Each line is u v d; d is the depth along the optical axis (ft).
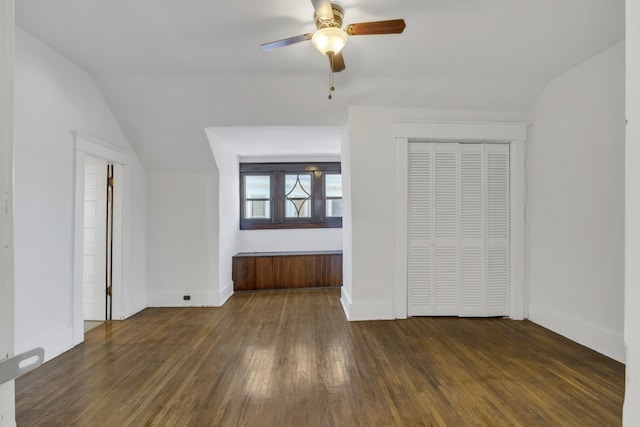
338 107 11.32
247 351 8.89
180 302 13.42
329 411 6.20
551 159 10.49
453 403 6.44
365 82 10.39
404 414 6.11
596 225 8.88
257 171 18.49
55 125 8.61
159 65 9.40
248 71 9.80
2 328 1.87
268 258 16.38
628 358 1.42
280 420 5.95
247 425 5.82
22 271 7.63
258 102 11.00
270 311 12.66
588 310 9.13
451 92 10.82
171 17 7.19
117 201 11.75
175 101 10.85
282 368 7.89
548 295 10.61
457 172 11.68
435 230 11.71
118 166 11.75
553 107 10.41
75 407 6.33
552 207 10.44
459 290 11.70
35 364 2.07
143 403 6.47
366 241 11.47
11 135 1.90
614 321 8.39
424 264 11.75
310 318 11.76
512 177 11.58
